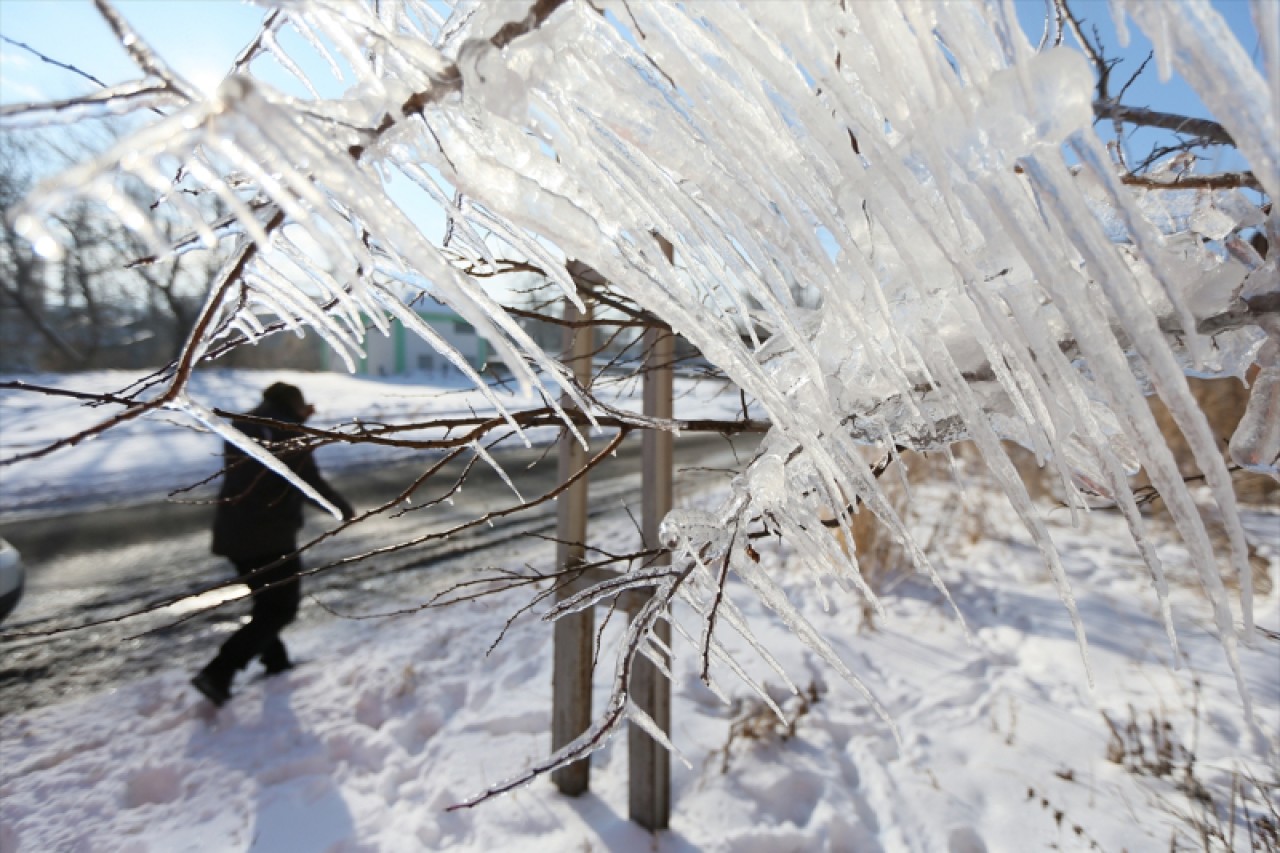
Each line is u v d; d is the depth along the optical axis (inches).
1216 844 92.8
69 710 136.8
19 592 157.5
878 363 33.7
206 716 135.0
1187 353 38.8
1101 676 142.5
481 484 319.3
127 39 20.7
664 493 94.3
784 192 31.6
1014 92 25.5
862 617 177.5
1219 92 22.6
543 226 27.5
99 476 328.8
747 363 34.7
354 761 121.9
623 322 61.7
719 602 43.9
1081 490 46.1
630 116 28.5
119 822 107.2
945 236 28.3
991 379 40.1
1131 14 23.3
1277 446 40.6
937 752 121.0
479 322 24.8
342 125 24.7
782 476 45.4
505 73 24.2
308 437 48.2
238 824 106.1
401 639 167.8
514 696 141.1
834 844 101.1
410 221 23.0
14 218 16.3
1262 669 137.7
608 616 53.0
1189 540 28.8
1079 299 27.8
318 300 39.6
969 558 217.3
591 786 114.7
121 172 19.1
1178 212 43.6
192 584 201.0
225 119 19.3
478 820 106.3
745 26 26.7
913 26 26.0
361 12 23.1
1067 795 107.5
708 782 114.5
